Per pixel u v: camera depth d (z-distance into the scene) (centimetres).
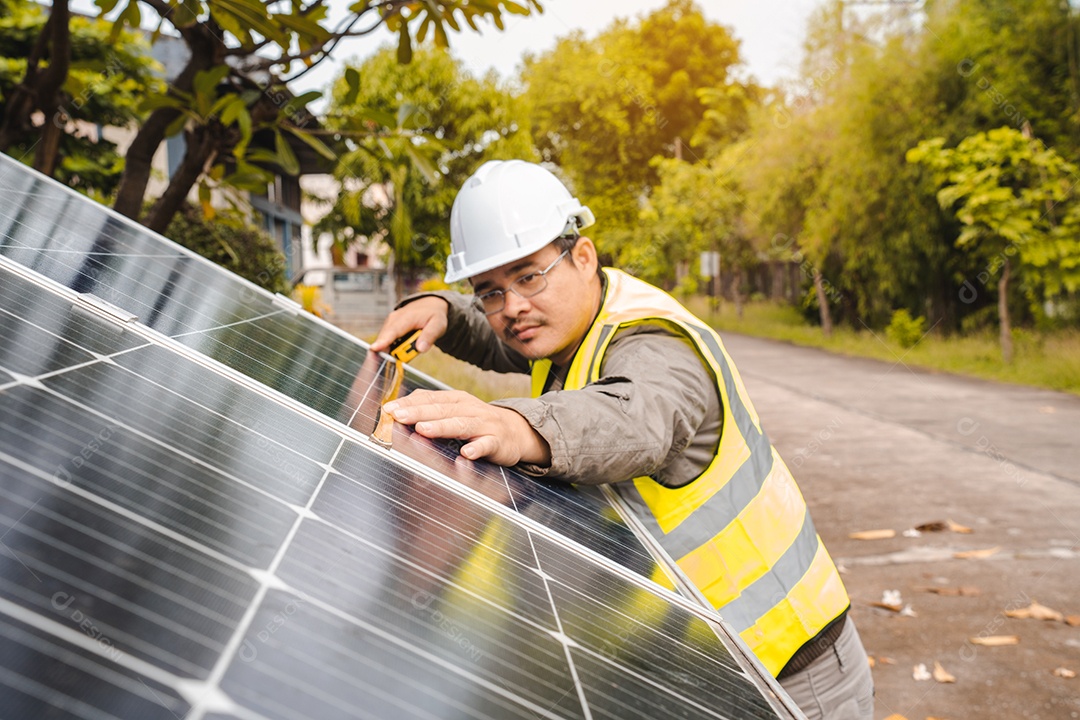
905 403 1043
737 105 3150
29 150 363
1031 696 322
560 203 173
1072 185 1370
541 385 196
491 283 172
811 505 585
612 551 115
